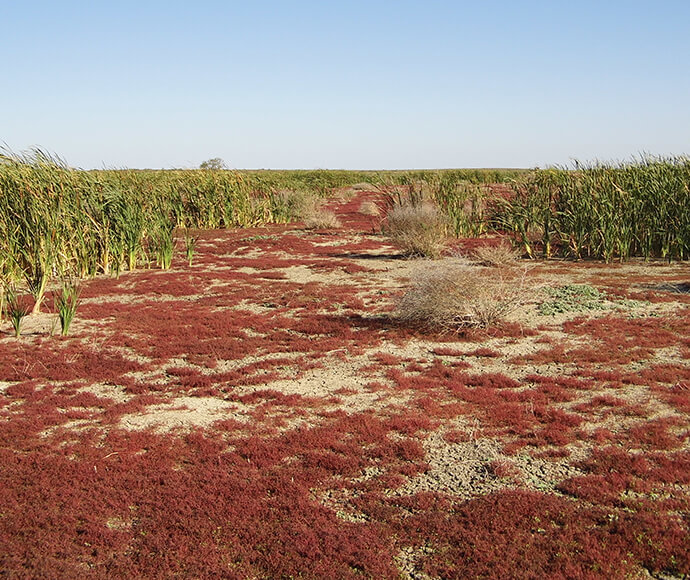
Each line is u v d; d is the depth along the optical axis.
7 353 9.85
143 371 9.15
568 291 13.30
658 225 17.89
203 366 9.35
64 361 9.48
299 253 21.34
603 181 18.55
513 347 9.86
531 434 6.60
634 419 6.91
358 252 21.22
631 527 4.70
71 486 5.62
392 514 5.10
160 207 19.64
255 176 33.34
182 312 12.77
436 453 6.29
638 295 12.96
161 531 4.88
